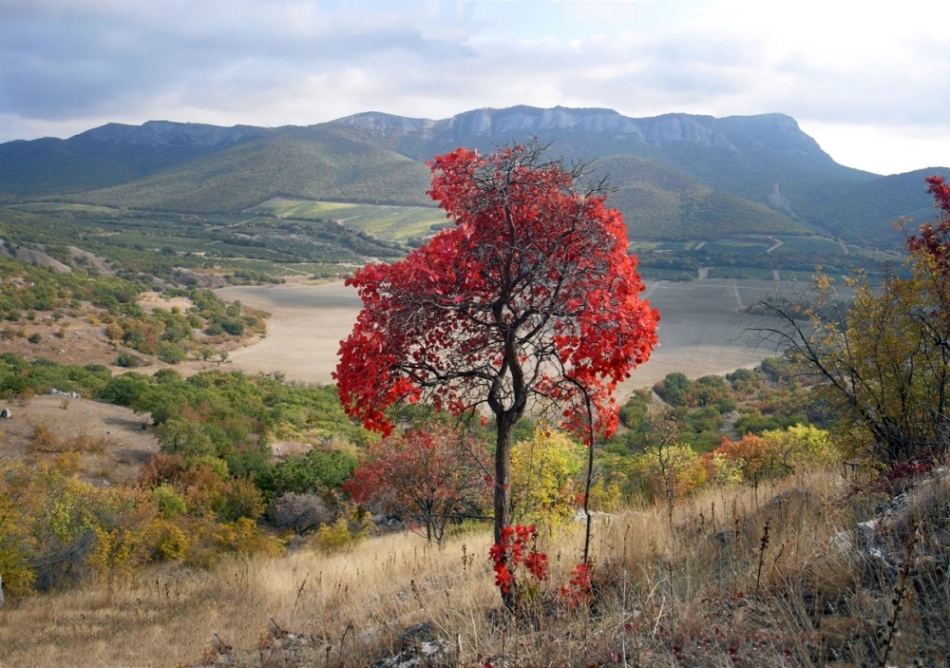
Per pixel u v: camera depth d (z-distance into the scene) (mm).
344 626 6172
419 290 4605
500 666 3889
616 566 5164
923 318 7500
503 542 4676
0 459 20219
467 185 4938
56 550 16078
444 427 6238
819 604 3807
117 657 7477
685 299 108750
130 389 45938
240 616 8500
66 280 96000
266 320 104438
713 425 43656
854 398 7719
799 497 6254
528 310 4750
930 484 4500
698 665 3479
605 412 5164
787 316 8602
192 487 26625
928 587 3572
